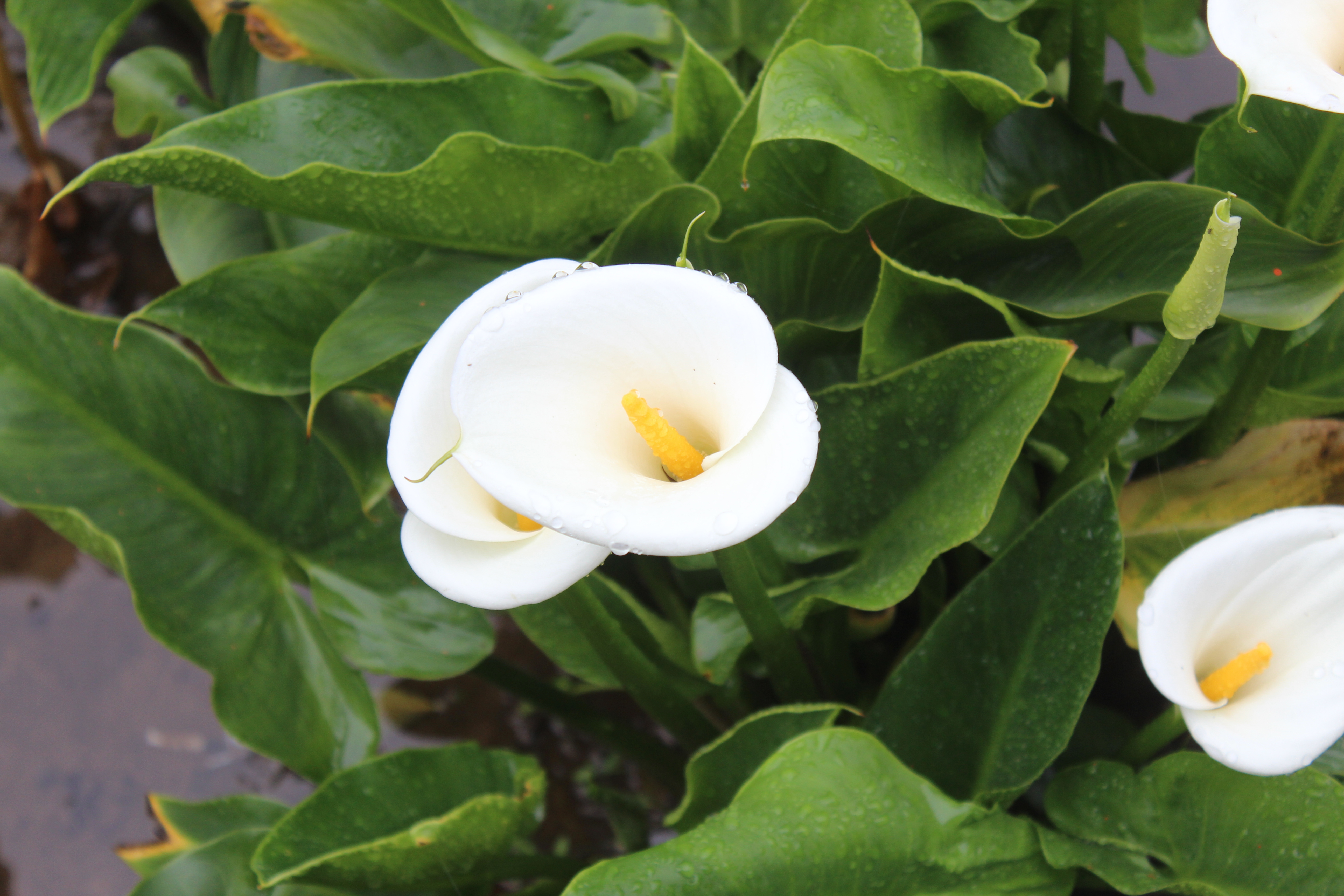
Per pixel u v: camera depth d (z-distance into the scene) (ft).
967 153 4.05
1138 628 3.48
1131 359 4.33
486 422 3.24
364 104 4.08
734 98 4.21
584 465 3.28
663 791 4.74
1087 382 3.93
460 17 4.25
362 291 4.30
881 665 4.60
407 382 3.38
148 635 5.05
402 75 4.54
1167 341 3.61
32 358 4.20
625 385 3.34
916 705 3.95
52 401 4.20
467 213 4.06
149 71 4.61
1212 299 3.48
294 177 3.87
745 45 4.73
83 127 6.05
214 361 4.16
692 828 3.99
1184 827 3.77
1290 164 4.09
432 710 4.91
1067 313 4.02
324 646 4.28
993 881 3.76
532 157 3.97
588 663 4.25
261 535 4.31
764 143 4.08
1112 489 3.78
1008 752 3.87
